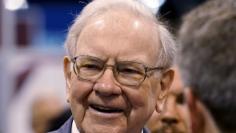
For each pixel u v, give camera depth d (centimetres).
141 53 273
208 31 178
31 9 597
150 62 277
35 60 601
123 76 271
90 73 270
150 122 362
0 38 595
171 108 357
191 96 182
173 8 471
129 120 276
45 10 595
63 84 597
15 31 597
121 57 269
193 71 180
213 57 176
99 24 274
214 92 177
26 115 611
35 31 598
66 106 541
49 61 599
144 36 275
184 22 191
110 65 269
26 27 597
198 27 182
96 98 270
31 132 593
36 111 568
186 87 183
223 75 175
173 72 293
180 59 186
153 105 286
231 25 177
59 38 596
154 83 282
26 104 621
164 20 300
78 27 281
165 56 286
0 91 600
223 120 178
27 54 601
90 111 274
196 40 180
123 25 274
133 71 272
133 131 281
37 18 596
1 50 596
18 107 620
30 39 598
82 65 272
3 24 593
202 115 181
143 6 287
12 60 598
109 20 275
